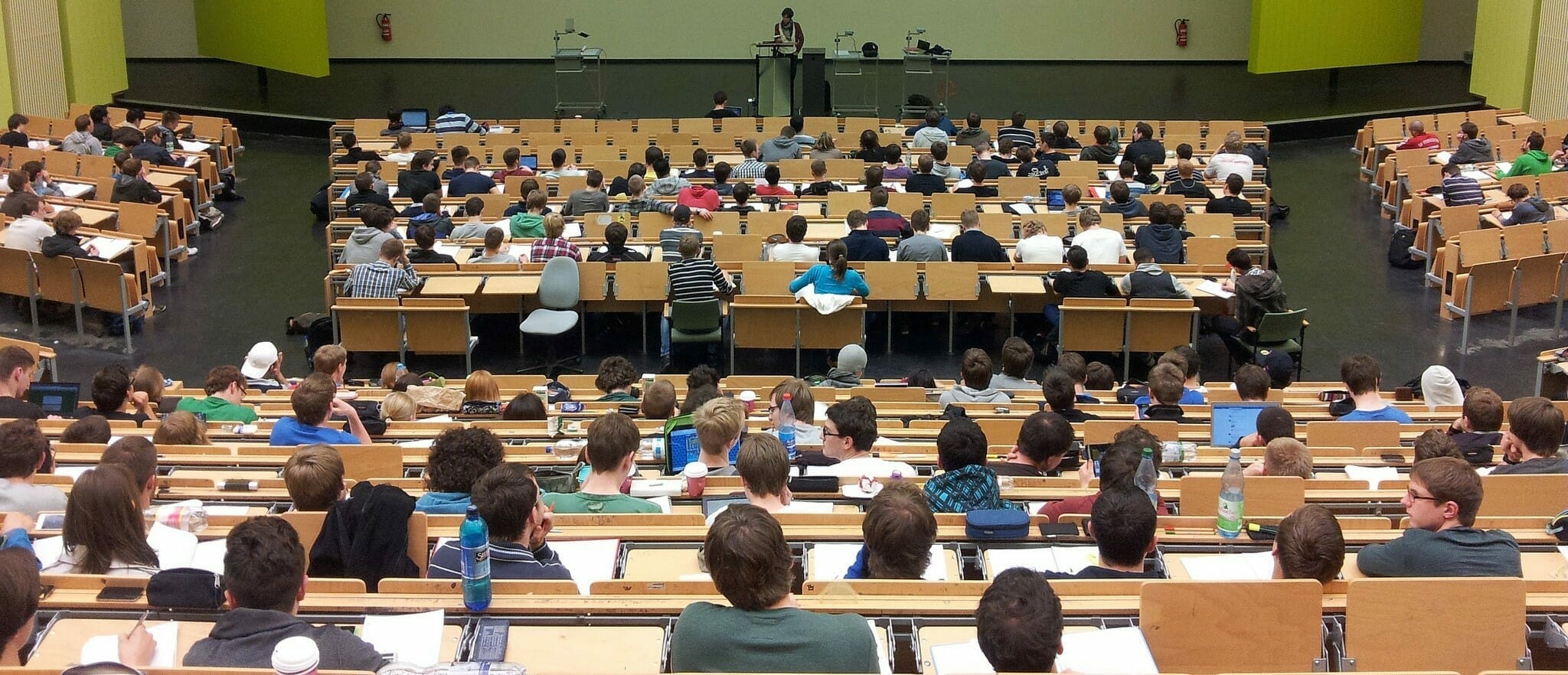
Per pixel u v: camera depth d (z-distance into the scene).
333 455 6.04
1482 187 17.31
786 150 19.16
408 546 5.47
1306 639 4.72
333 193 17.92
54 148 19.09
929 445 8.38
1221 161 18.23
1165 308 12.77
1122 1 29.23
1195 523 6.05
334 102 25.61
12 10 21.92
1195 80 28.17
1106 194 16.98
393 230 14.80
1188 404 9.98
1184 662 4.73
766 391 10.85
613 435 6.51
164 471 7.38
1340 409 9.74
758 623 4.29
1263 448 8.23
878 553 5.16
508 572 5.27
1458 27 29.98
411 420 9.31
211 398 9.48
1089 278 12.91
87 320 14.41
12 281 13.88
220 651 4.29
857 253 13.94
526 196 15.91
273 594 4.46
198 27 27.70
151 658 4.52
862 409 7.47
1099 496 5.32
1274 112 25.36
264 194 20.23
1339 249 17.67
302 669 3.90
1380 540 5.95
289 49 25.48
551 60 29.41
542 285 13.14
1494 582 4.76
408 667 4.21
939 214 16.06
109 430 7.89
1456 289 14.46
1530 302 14.26
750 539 4.30
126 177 16.50
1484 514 6.72
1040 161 18.36
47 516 6.10
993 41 29.45
